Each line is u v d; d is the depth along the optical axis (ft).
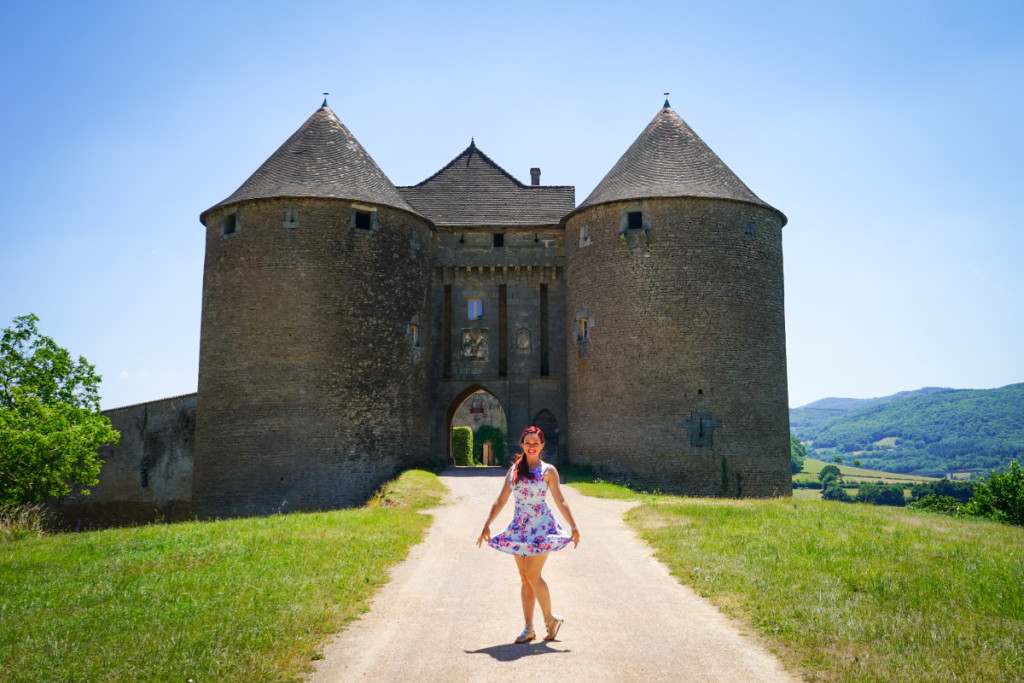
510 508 70.33
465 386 113.09
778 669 26.32
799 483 323.78
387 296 102.47
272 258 98.84
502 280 115.03
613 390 99.86
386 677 26.14
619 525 58.70
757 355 100.42
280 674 26.45
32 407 105.40
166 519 107.76
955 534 54.08
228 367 98.73
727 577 39.17
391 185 108.88
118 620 33.01
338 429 96.94
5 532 62.75
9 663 27.89
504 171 124.36
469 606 35.32
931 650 27.68
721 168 105.60
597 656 27.66
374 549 47.85
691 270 99.30
